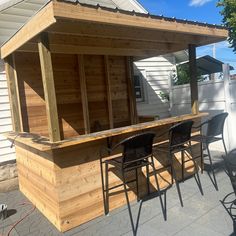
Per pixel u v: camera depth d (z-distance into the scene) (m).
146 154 3.09
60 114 4.84
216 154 5.39
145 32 3.64
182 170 4.11
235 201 2.90
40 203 3.52
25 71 4.48
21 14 4.39
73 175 3.02
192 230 2.77
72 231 2.98
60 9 2.48
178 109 6.78
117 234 2.83
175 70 7.41
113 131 3.19
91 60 5.27
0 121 4.54
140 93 6.76
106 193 3.30
